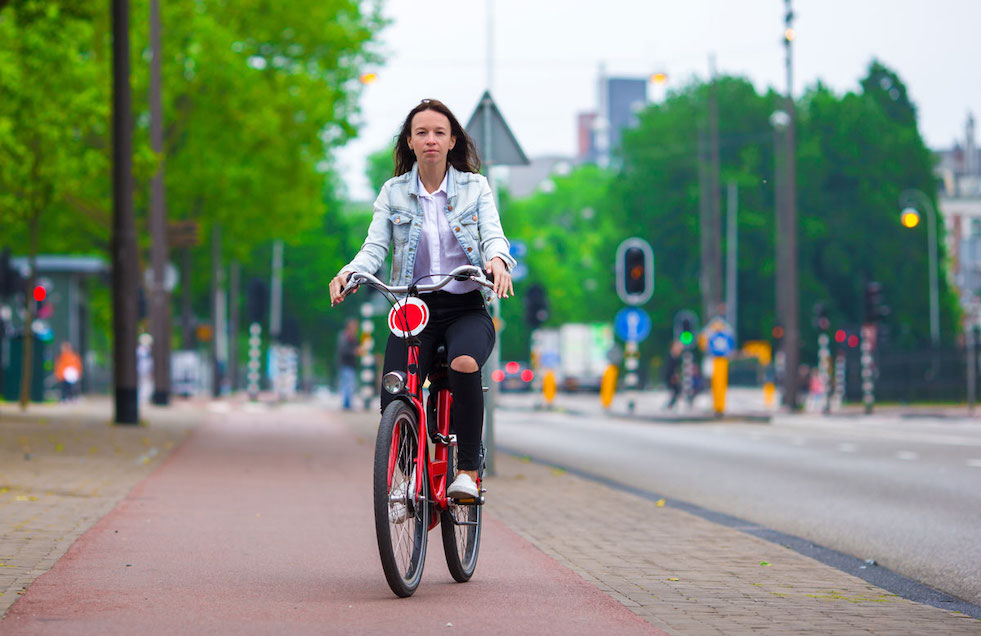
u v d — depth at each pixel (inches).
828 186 3248.0
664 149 3513.8
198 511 465.4
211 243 2470.5
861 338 2375.7
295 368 2610.7
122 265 1005.8
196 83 1637.6
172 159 1697.8
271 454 772.0
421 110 315.3
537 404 1910.7
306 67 1727.4
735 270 3356.3
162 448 788.0
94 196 1705.2
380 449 290.0
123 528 410.9
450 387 326.0
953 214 5034.5
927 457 874.8
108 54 1365.7
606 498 583.8
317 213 1830.7
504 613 286.4
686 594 324.5
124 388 1024.2
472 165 322.7
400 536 301.4
